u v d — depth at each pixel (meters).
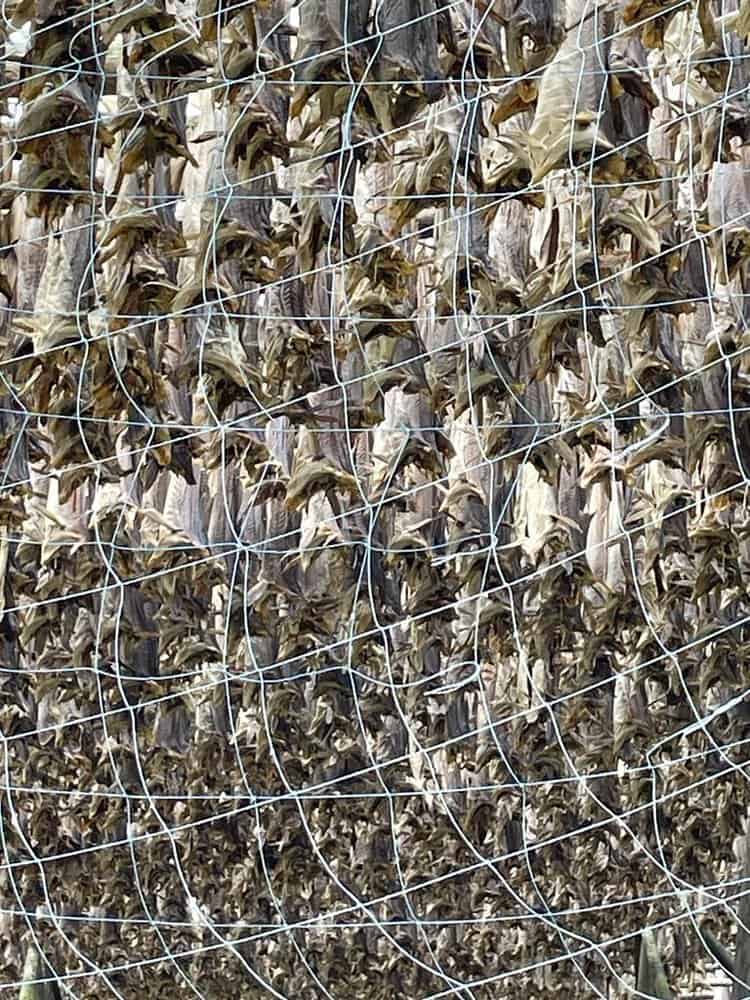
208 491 14.52
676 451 10.78
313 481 10.98
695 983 20.66
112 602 14.62
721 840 17.69
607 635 14.68
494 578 13.69
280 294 10.06
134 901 20.39
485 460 10.01
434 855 21.09
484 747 17.44
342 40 8.12
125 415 10.39
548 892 21.33
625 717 16.05
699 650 14.98
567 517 13.73
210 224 9.13
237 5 8.16
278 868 19.05
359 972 22.42
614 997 20.88
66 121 8.12
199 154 10.98
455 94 8.77
